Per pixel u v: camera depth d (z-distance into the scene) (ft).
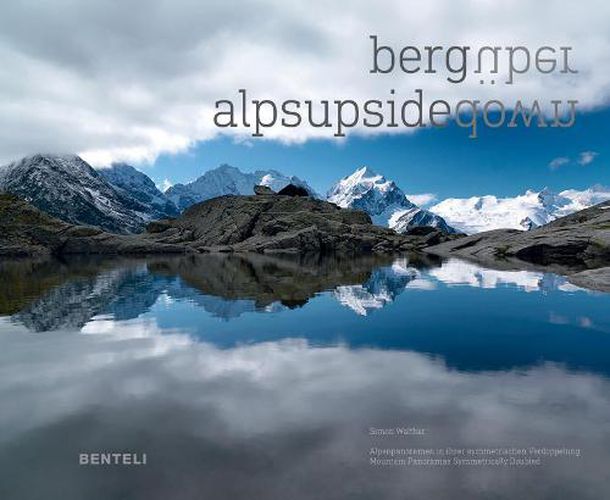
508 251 276.62
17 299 107.04
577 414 39.19
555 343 64.69
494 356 57.77
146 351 60.39
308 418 38.47
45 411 40.27
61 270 195.62
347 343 64.44
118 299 106.32
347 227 415.23
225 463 30.99
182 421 37.99
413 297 109.91
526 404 41.50
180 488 28.14
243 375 50.08
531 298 107.55
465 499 27.04
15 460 31.76
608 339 67.00
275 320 80.94
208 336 68.80
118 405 41.47
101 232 370.73
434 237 429.79
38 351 60.49
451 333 70.54
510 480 28.96
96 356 57.98
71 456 32.22
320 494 27.43
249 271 184.96
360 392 44.68
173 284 137.18
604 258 243.19
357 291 120.78
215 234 423.23
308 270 189.37
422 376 49.78
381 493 27.45
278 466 30.55
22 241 347.15
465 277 158.40
